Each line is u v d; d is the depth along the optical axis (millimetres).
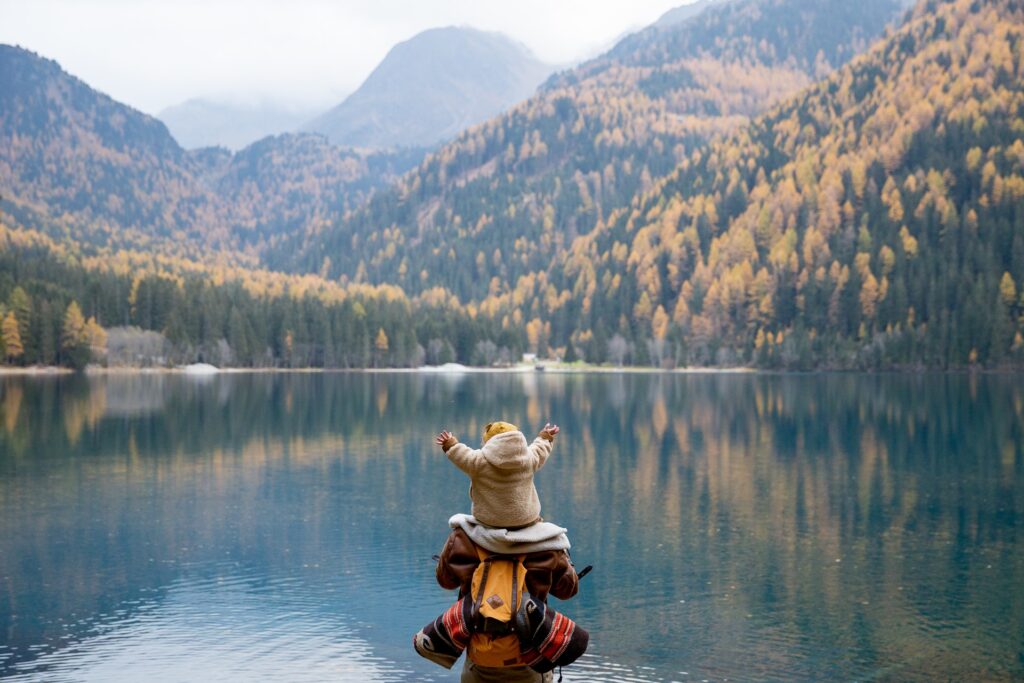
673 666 20531
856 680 19750
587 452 58938
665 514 37344
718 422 80938
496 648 5871
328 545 31438
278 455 55969
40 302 175000
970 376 179625
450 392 129000
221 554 30250
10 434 66625
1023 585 26719
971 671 20250
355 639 21969
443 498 40844
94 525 34625
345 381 160875
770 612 24188
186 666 20266
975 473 49000
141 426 73125
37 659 20672
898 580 27453
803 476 48031
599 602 25141
